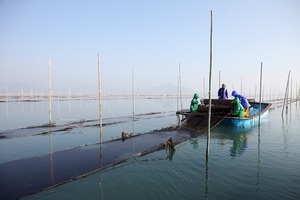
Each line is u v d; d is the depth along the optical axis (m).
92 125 28.36
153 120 33.69
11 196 9.12
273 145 17.61
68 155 14.58
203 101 28.14
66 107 58.53
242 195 9.41
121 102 87.19
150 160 13.92
